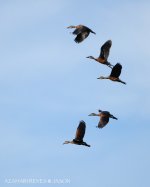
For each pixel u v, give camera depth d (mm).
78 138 65312
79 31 66250
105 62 66375
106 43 66375
